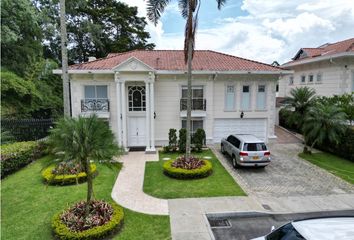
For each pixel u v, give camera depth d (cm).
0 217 865
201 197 1038
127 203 984
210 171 1328
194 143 1800
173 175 1261
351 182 1225
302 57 2731
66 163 768
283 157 1648
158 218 862
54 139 761
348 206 972
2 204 962
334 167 1451
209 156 1678
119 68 1698
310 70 2409
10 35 2006
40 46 2492
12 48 2248
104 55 3903
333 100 1772
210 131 1980
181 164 1333
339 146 1642
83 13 3681
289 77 2816
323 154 1720
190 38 1331
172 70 1811
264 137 2045
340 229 473
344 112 1628
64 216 797
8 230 783
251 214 905
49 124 1905
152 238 741
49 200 992
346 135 1584
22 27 2216
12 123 1848
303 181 1239
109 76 1816
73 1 3189
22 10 2122
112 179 1248
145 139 1947
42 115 2583
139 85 1883
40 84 2619
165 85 1889
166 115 1925
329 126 1564
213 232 796
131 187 1148
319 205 980
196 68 1870
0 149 1377
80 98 1831
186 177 1245
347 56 1939
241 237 766
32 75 2556
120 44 3762
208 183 1196
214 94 1952
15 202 979
